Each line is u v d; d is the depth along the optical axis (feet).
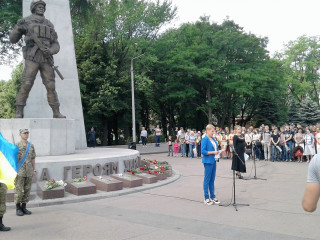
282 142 61.77
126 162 38.06
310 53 170.50
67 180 30.42
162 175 37.04
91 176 33.58
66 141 38.73
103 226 19.03
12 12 69.46
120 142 124.77
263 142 63.77
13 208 23.90
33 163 22.85
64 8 54.49
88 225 19.26
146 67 114.01
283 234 17.44
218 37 116.16
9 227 18.52
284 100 161.38
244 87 109.40
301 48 167.53
